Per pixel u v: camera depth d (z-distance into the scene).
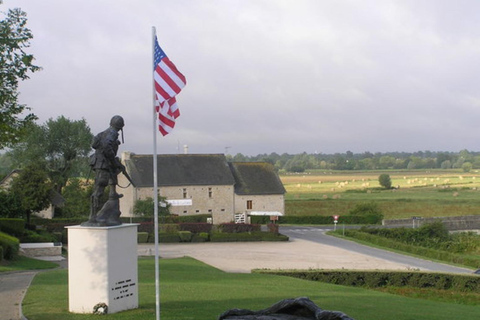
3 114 18.12
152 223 59.00
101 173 15.26
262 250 48.28
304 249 49.62
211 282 25.09
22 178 52.06
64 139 80.44
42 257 38.59
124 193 76.94
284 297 20.58
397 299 23.73
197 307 17.06
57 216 73.00
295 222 80.69
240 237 57.00
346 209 94.19
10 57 17.20
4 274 25.67
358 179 172.75
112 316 14.55
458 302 27.58
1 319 14.52
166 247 50.78
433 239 58.09
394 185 147.00
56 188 79.88
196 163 80.81
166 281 24.78
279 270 31.17
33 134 76.94
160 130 14.99
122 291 15.41
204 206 78.62
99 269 14.86
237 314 11.13
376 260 43.06
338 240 58.50
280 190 83.12
